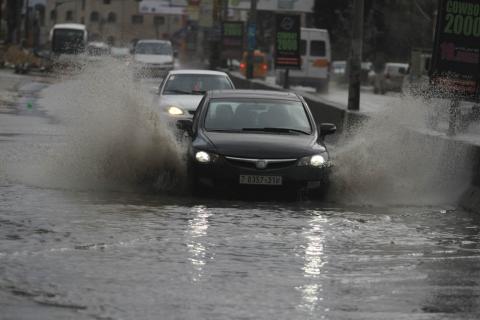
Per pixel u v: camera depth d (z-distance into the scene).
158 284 20.16
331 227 28.23
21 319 17.23
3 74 131.88
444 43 42.97
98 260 22.47
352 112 51.41
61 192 33.59
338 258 23.58
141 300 18.78
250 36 123.00
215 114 36.22
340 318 17.78
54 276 20.67
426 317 17.98
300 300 19.09
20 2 186.38
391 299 19.39
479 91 43.25
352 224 28.94
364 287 20.44
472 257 24.23
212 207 31.47
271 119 36.16
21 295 18.97
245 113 36.31
